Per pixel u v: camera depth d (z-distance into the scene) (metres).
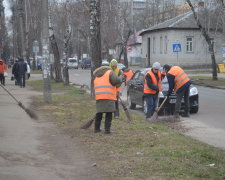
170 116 13.30
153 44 57.25
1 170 6.48
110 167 6.67
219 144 8.85
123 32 54.19
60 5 35.38
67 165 6.89
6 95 19.73
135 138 8.80
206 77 35.75
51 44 29.28
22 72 25.72
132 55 76.88
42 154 7.63
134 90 15.25
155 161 6.82
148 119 11.85
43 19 16.48
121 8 54.84
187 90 12.88
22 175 6.25
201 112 14.47
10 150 7.87
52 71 33.25
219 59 51.44
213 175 5.98
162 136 9.04
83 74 47.81
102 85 9.15
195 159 6.91
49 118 12.05
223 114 13.91
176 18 52.84
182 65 51.31
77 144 8.45
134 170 6.40
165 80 14.29
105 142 8.52
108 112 9.25
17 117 12.08
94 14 17.42
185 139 8.80
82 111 13.48
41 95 19.75
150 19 72.06
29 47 54.41
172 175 6.03
